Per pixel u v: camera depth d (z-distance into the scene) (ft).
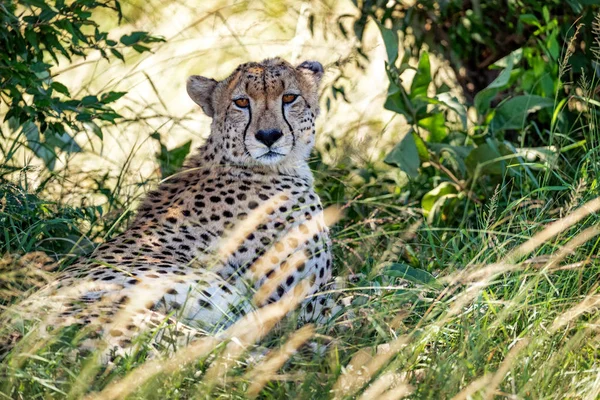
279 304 31.04
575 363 25.76
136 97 53.83
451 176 41.29
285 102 33.68
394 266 32.81
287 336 27.27
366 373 24.45
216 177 33.55
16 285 28.60
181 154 42.09
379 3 46.37
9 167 37.24
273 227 32.42
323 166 42.57
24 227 34.71
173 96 54.60
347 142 45.52
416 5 46.78
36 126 42.34
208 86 34.91
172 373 23.57
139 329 25.93
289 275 32.27
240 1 54.29
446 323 27.53
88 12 35.68
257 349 27.22
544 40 44.19
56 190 41.73
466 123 41.52
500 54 47.26
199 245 31.81
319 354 26.35
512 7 45.39
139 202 36.86
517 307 27.35
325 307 31.71
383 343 27.71
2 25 34.76
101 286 28.04
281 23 53.93
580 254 31.58
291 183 33.91
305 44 49.19
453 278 28.76
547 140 44.93
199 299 28.99
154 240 31.40
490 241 32.30
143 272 29.09
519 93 43.70
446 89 43.45
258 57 54.70
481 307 28.43
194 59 54.90
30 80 34.94
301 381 24.88
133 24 53.93
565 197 37.96
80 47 36.50
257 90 33.19
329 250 33.76
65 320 25.76
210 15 52.49
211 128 34.78
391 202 40.70
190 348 24.45
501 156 39.29
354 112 51.65
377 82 52.80
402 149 40.96
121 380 23.09
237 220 32.60
